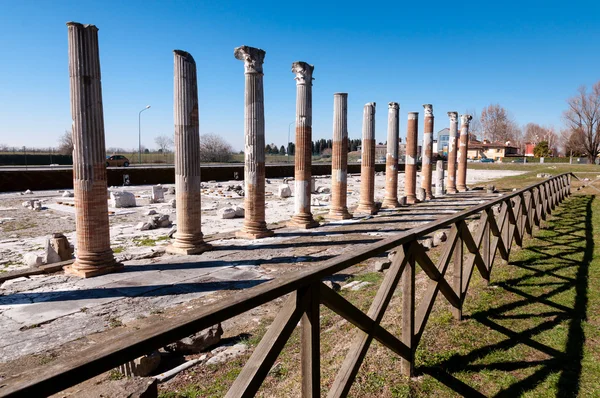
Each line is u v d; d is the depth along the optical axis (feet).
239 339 18.38
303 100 46.26
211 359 16.25
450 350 14.47
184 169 34.68
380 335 11.10
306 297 8.32
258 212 41.65
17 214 56.85
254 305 7.02
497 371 13.24
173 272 29.37
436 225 14.06
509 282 21.45
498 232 22.40
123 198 65.62
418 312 13.97
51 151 159.94
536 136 376.68
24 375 4.93
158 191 72.90
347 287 24.89
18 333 19.39
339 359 14.01
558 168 159.43
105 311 22.12
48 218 53.93
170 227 48.44
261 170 41.34
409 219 54.08
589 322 16.61
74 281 27.09
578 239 31.24
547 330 15.97
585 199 59.77
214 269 30.30
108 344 5.46
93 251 28.63
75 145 27.68
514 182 110.22
